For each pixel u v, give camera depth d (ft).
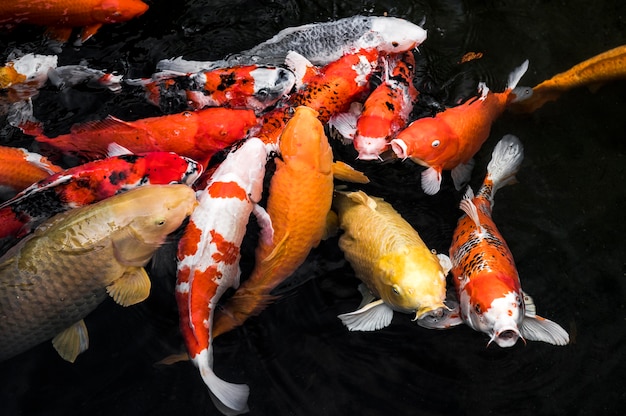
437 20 7.47
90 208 5.86
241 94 6.63
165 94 6.77
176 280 5.97
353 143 6.51
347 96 6.61
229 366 6.09
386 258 5.82
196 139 6.42
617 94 7.11
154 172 6.14
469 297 5.78
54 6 6.84
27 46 7.07
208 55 7.26
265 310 6.21
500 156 6.51
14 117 6.76
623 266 6.47
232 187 6.04
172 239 6.09
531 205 6.69
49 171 6.29
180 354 5.95
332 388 6.06
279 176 6.02
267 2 7.48
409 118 6.79
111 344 6.13
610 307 6.33
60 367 6.05
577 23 7.53
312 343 6.18
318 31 6.89
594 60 6.74
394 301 5.82
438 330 6.19
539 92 6.86
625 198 6.73
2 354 5.80
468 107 6.49
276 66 6.67
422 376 6.09
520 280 6.40
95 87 6.90
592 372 6.10
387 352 6.16
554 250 6.53
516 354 6.15
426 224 6.51
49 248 5.75
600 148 6.92
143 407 5.97
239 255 6.07
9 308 5.67
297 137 5.98
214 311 6.00
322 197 6.01
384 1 7.52
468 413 5.99
